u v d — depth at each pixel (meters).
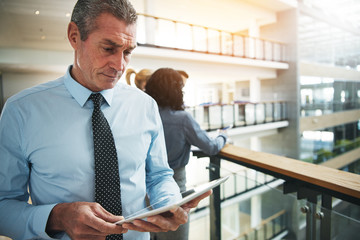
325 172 0.97
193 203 0.65
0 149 0.69
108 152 0.72
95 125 0.72
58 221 0.61
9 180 0.69
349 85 13.95
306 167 1.05
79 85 0.73
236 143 13.24
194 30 11.26
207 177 1.51
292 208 1.03
